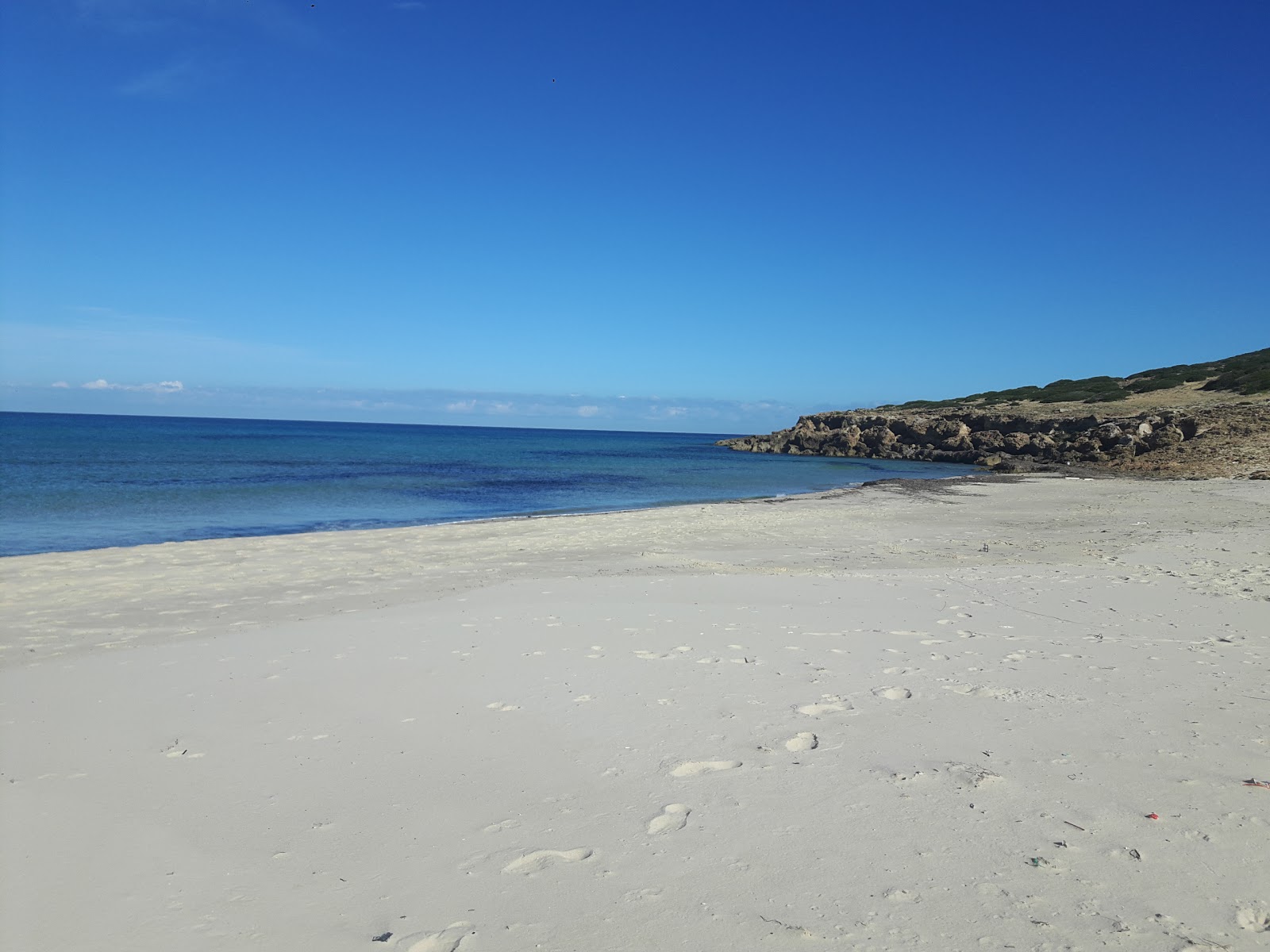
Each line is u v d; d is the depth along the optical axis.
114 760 4.62
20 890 3.27
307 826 3.82
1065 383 67.19
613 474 41.75
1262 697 5.58
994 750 4.63
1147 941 2.86
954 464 52.53
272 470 39.34
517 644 7.14
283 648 7.08
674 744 4.78
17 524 18.69
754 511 21.08
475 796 4.12
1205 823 3.73
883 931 2.94
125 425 131.75
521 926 3.01
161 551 13.65
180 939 2.95
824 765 4.45
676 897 3.19
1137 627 7.79
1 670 6.47
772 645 7.11
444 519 20.86
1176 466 33.25
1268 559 11.86
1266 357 52.00
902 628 7.80
